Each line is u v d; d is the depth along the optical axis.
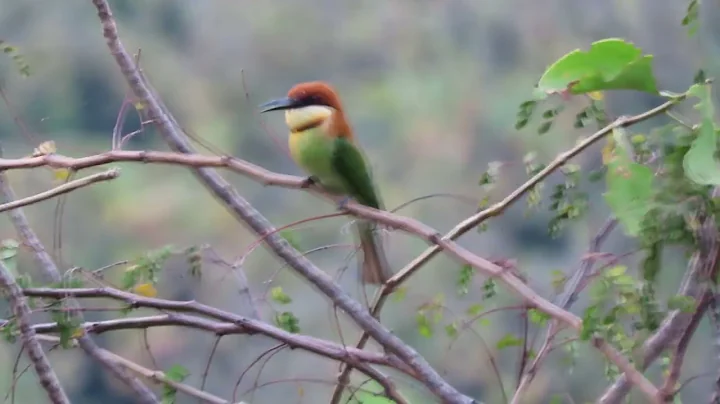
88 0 14.04
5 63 9.36
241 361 11.26
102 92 13.65
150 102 6.54
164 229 13.05
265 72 16.05
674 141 4.70
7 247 6.00
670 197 4.34
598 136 4.95
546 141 10.61
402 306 9.08
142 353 9.09
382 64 16.31
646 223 4.32
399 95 15.58
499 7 15.62
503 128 14.59
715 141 4.32
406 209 13.91
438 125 15.11
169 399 6.34
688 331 4.98
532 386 6.86
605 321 4.71
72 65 13.70
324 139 7.88
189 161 5.68
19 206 5.41
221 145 13.93
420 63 15.99
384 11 16.48
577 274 6.07
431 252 6.19
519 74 15.24
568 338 6.03
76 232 12.80
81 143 13.22
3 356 9.72
